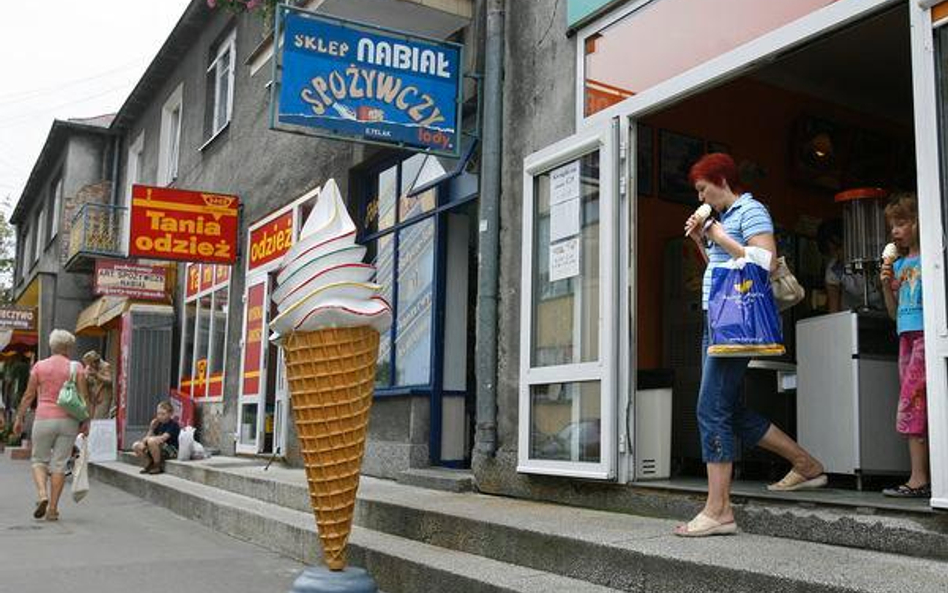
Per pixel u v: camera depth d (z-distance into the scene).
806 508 4.19
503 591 4.21
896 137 7.84
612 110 5.63
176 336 14.75
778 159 7.22
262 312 10.88
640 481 5.28
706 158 4.46
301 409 4.60
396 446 7.65
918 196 3.92
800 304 6.60
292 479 7.82
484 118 6.74
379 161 8.78
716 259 4.28
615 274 5.42
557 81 6.16
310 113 6.29
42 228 25.00
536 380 5.94
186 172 15.09
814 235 7.08
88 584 5.50
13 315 22.84
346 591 4.53
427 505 5.66
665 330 6.44
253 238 11.49
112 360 18.17
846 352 4.82
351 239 4.68
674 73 5.27
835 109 7.54
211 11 14.16
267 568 5.98
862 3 4.21
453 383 7.71
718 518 4.30
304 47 6.32
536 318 6.12
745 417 4.59
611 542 4.21
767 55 4.65
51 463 8.30
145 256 11.30
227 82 13.65
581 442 5.57
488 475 6.32
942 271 3.77
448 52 6.78
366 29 6.52
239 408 11.34
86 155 20.80
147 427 14.16
